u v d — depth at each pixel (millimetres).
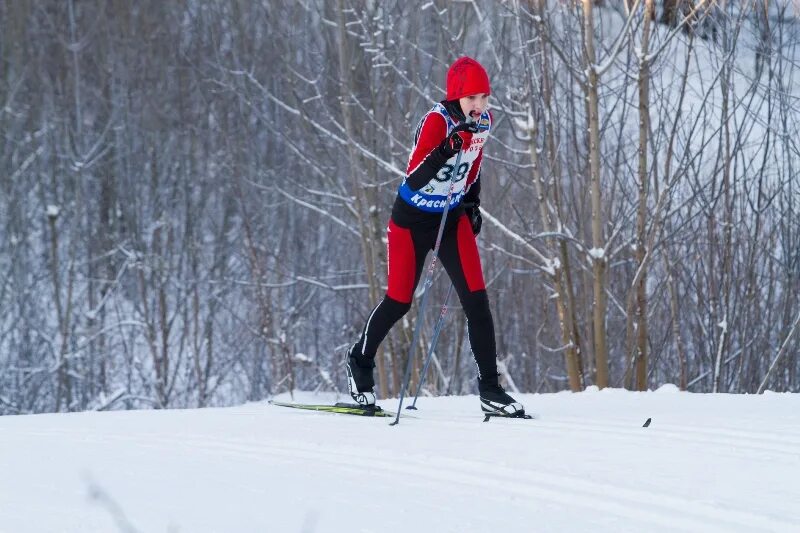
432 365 29688
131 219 45250
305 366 38156
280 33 33188
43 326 41062
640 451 7562
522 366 36969
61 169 47344
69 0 46844
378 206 30078
